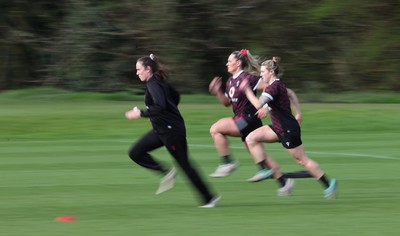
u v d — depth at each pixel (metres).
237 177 31.27
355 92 87.81
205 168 34.31
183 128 22.80
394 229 20.34
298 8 87.81
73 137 50.44
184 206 24.05
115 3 85.81
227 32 85.94
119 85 86.00
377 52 88.62
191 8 84.06
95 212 22.92
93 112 59.22
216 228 20.45
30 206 24.02
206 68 86.62
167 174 25.27
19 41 87.19
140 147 24.50
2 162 36.03
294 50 88.50
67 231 20.03
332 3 87.44
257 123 29.48
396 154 39.53
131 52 85.75
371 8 88.12
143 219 21.77
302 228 20.47
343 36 88.94
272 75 25.06
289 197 26.05
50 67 86.94
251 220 21.59
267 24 87.00
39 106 66.19
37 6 89.50
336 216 22.23
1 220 21.61
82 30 85.50
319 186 28.69
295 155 25.25
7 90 90.00
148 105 22.89
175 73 84.25
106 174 31.81
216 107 63.88
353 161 36.50
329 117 57.34
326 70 89.19
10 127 53.31
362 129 54.75
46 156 38.66
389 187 28.30
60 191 27.20
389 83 88.56
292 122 24.88
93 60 86.19
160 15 83.38
